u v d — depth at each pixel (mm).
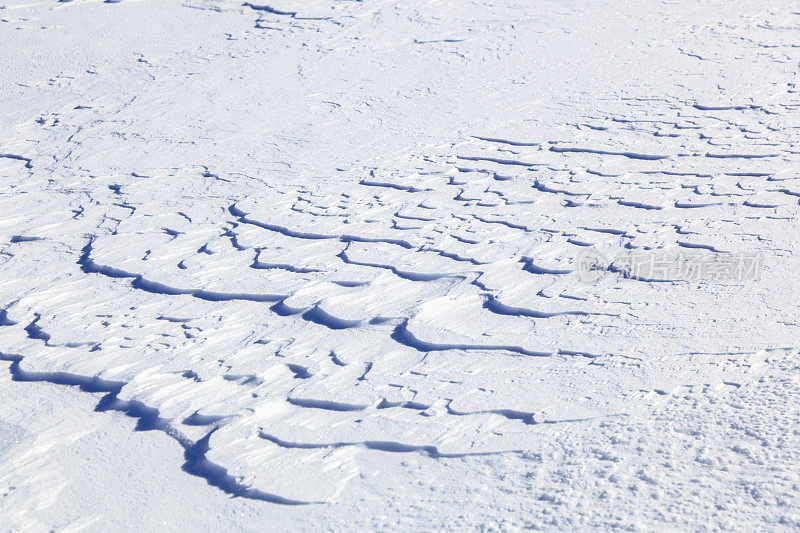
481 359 2441
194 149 4645
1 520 1854
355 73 5750
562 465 1832
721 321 2488
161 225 3742
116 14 7297
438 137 4574
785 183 3559
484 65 5715
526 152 4270
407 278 3076
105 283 3223
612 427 1971
